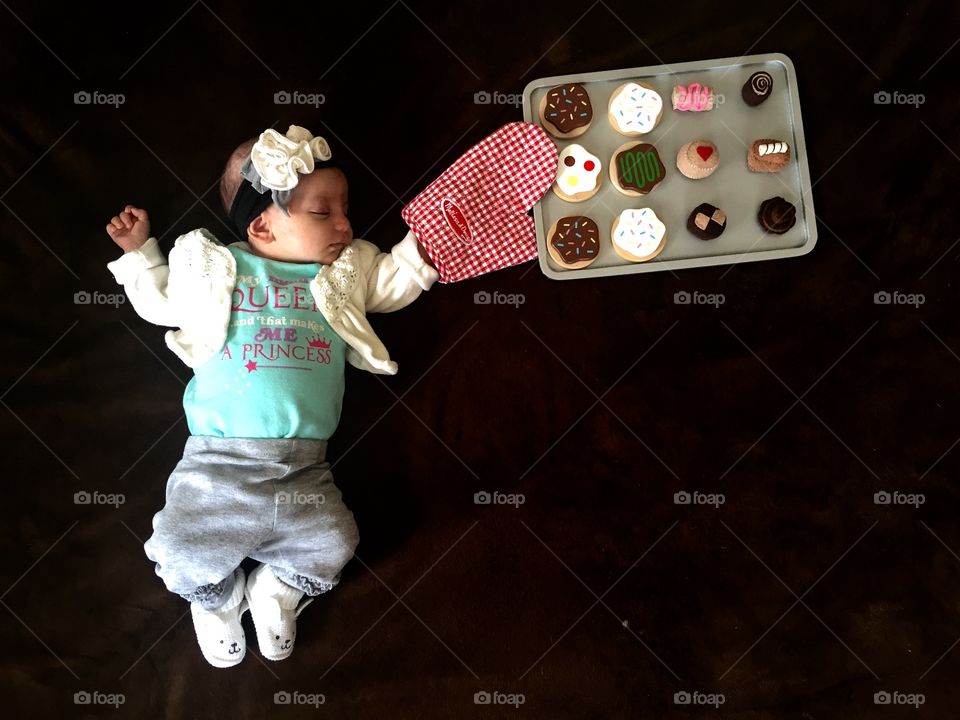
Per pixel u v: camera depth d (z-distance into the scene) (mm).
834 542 1394
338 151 1453
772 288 1440
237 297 1274
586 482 1409
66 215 1432
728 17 1478
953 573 1383
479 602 1379
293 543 1266
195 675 1351
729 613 1377
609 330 1438
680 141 1444
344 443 1412
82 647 1353
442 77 1474
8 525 1371
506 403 1426
